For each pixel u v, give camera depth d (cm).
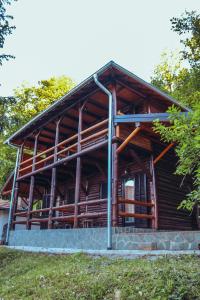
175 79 2500
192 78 1753
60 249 955
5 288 627
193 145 433
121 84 1027
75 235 936
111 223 820
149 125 909
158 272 478
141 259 618
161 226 994
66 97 1099
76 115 1269
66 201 1483
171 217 1052
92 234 870
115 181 855
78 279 546
